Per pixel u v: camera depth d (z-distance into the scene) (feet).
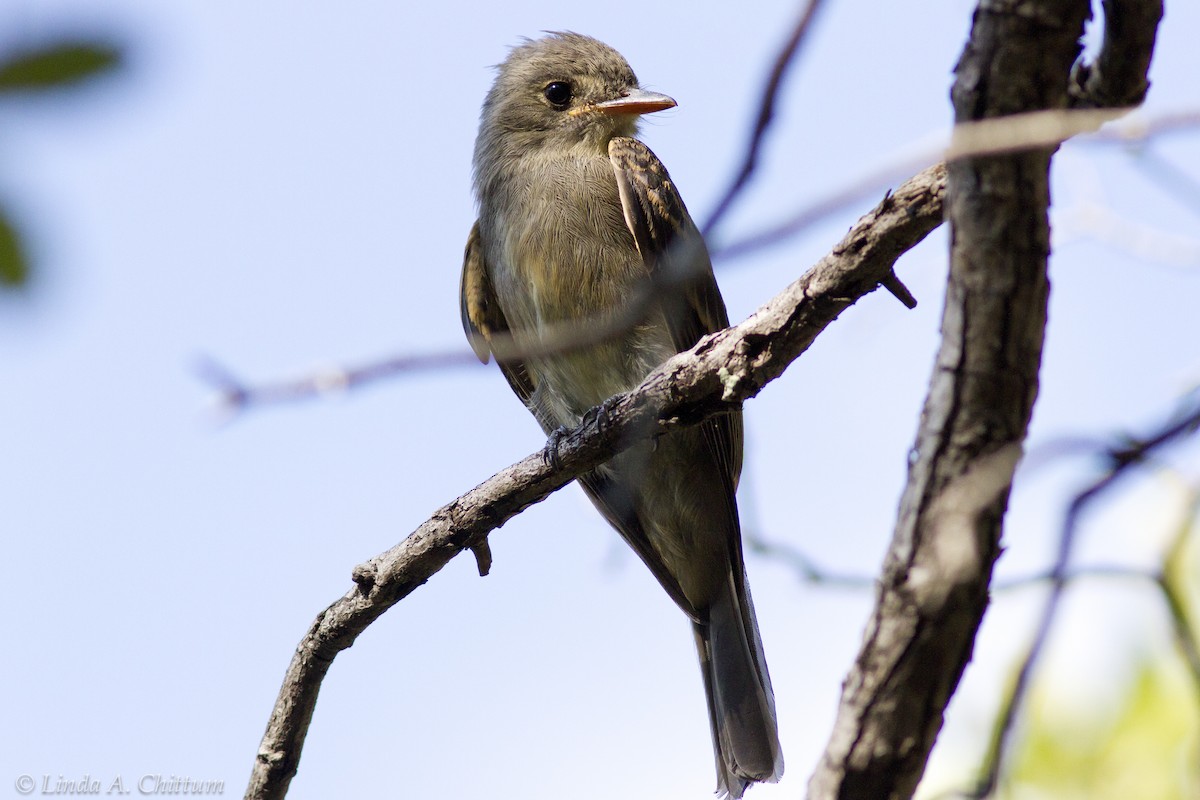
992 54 15.43
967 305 15.93
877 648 16.42
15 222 10.61
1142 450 13.35
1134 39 18.57
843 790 16.60
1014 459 15.93
